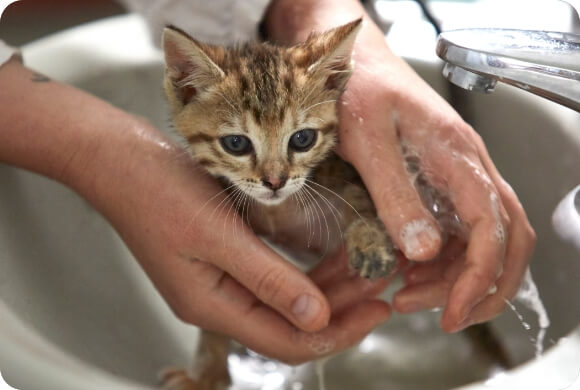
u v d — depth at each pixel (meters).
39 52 0.59
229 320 0.52
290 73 0.53
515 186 0.58
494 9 0.63
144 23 0.62
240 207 0.54
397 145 0.51
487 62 0.43
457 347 0.53
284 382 0.53
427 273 0.53
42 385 0.44
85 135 0.53
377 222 0.54
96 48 0.61
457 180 0.51
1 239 0.53
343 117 0.52
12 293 0.51
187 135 0.54
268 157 0.53
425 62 0.60
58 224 0.56
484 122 0.59
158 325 0.55
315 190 0.55
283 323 0.52
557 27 0.60
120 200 0.52
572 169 0.55
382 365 0.53
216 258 0.51
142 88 0.61
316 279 0.54
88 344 0.51
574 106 0.44
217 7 0.62
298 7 0.61
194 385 0.52
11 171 0.55
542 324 0.52
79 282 0.54
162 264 0.52
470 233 0.50
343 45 0.52
